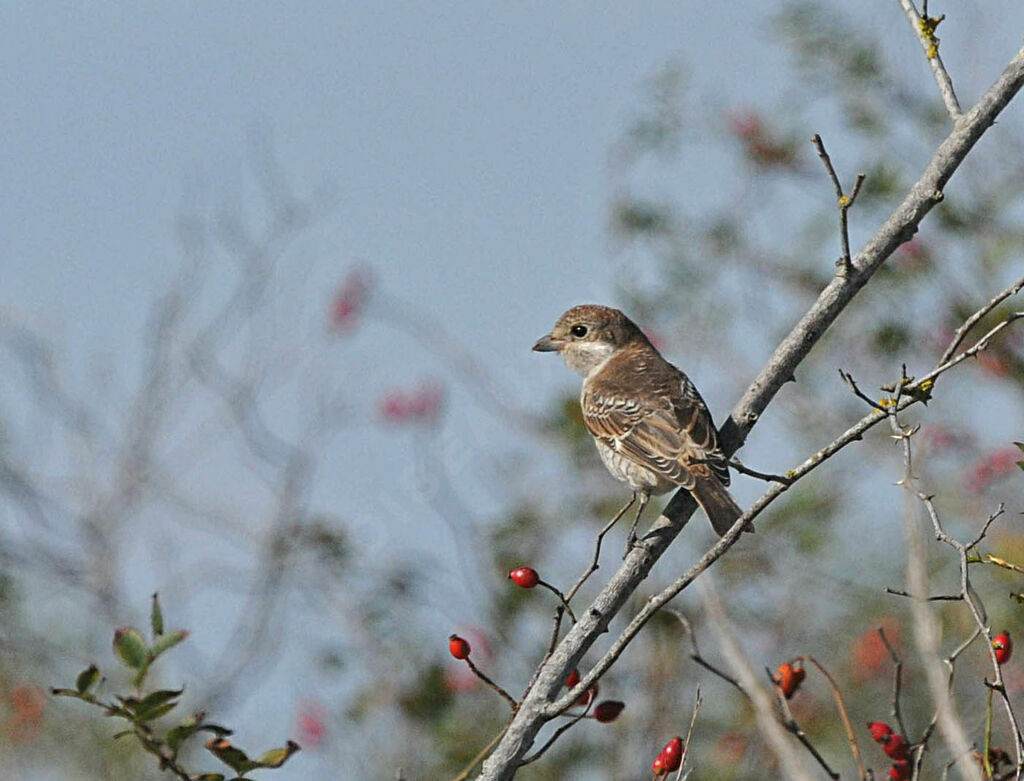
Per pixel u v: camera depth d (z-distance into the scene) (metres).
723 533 9.53
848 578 14.34
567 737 13.14
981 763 7.79
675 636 13.45
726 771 12.46
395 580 14.26
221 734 7.02
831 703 13.53
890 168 15.46
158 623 7.06
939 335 15.26
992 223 15.23
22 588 15.18
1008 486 14.47
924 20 8.83
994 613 12.82
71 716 14.40
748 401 9.67
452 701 13.87
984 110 8.57
